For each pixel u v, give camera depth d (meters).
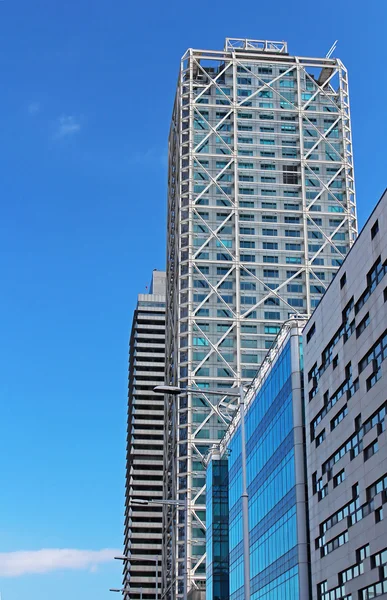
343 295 74.88
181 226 190.50
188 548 166.62
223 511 135.25
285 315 183.88
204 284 185.50
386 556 62.94
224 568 132.25
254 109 199.62
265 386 104.75
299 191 194.38
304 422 88.12
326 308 80.31
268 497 100.12
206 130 197.38
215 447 147.38
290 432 89.94
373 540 65.25
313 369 84.81
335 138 199.75
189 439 174.00
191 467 172.50
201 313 183.00
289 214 192.25
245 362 179.75
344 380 73.69
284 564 90.69
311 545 82.69
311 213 192.12
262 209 191.88
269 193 193.50
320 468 80.56
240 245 189.00
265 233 190.38
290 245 190.25
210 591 134.62
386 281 63.91
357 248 71.12
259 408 107.94
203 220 189.50
